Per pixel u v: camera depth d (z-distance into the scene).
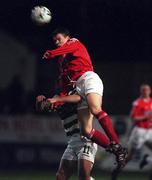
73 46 26.38
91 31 52.53
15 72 74.75
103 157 57.12
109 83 72.06
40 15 26.67
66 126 27.22
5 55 74.81
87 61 26.66
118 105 71.69
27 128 60.38
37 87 73.94
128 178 51.34
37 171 56.41
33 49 73.25
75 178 49.53
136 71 71.62
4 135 60.69
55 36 26.94
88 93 25.69
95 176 52.25
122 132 57.06
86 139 26.67
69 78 26.62
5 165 60.38
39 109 26.25
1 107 64.62
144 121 47.88
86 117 26.19
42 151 59.97
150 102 47.75
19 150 60.41
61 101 26.09
